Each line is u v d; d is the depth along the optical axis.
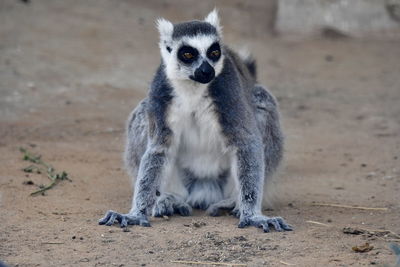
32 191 16.48
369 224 14.52
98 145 21.64
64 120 23.97
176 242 12.98
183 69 14.49
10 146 20.80
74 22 34.59
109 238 13.20
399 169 19.47
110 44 32.62
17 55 29.64
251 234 13.52
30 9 35.41
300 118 25.64
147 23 35.97
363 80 30.67
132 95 27.30
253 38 35.25
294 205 16.23
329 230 13.92
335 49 34.84
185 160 15.70
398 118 25.52
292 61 32.94
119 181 18.03
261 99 16.52
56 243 12.91
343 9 37.81
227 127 14.60
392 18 37.62
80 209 15.34
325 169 19.69
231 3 39.06
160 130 14.86
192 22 15.53
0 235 13.32
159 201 15.29
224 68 14.86
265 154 16.34
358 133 23.75
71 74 28.69
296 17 37.34
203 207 16.20
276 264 11.84
